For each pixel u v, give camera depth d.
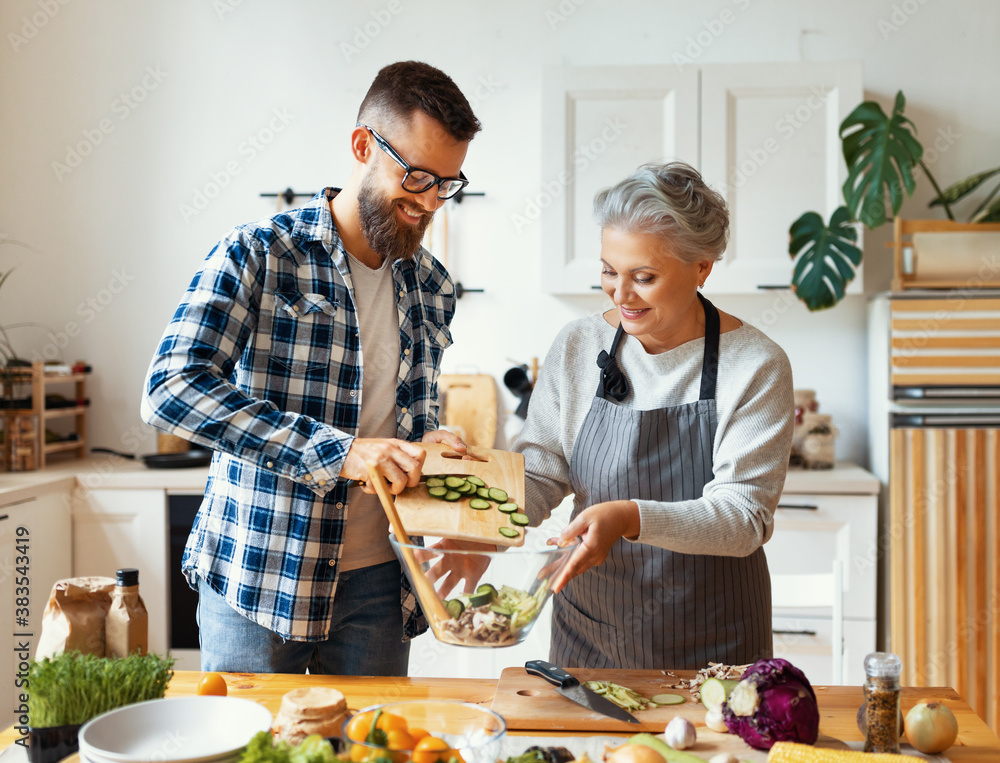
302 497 1.36
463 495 1.20
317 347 1.39
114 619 1.13
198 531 1.45
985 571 2.76
